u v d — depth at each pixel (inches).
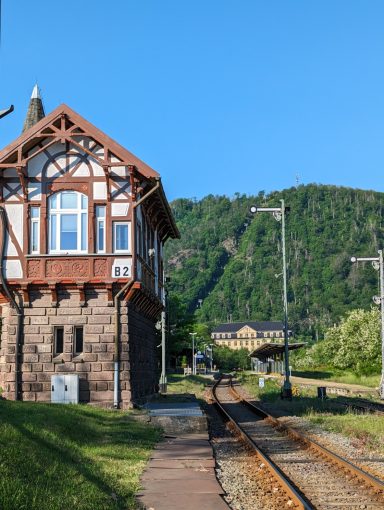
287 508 361.7
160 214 1135.0
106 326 861.2
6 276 868.6
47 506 311.9
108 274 863.1
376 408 1125.1
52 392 843.4
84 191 887.7
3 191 889.5
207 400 1533.0
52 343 860.6
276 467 465.7
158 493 390.3
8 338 860.0
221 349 7372.1
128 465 478.9
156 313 1172.5
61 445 498.0
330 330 2893.7
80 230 882.8
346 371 2625.5
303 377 2955.2
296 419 908.0
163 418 756.0
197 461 508.1
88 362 855.1
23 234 878.4
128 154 874.8
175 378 2689.5
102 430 634.8
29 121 1277.1
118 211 879.7
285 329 1375.5
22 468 374.6
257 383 2333.9
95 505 331.3
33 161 895.7
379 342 2399.1
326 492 404.8
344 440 676.1
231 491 411.5
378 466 505.7
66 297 869.8
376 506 367.9
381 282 1472.7
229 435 761.0
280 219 1411.2
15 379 850.1
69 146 897.5
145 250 999.6
